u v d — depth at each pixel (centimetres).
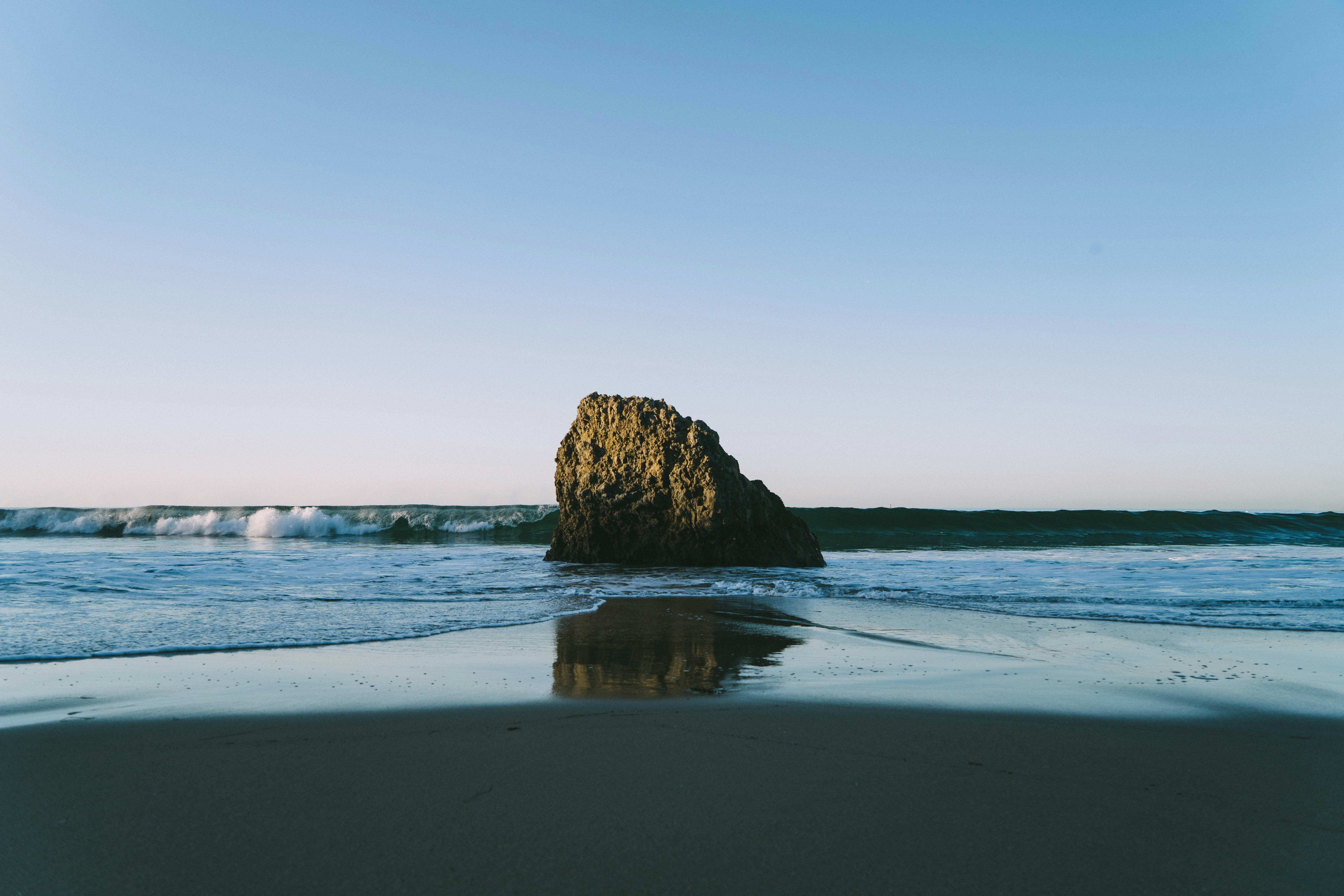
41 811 326
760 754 408
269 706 502
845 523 3394
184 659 658
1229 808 338
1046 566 1702
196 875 270
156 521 3491
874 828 313
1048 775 378
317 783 360
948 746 423
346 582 1315
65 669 613
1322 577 1403
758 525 1741
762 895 258
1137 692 554
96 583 1191
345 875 270
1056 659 689
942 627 883
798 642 780
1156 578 1413
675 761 395
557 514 3512
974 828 315
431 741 427
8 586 1128
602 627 880
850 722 471
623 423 1816
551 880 267
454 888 262
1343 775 381
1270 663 666
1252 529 3391
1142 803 343
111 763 386
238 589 1162
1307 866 284
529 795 346
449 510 3494
